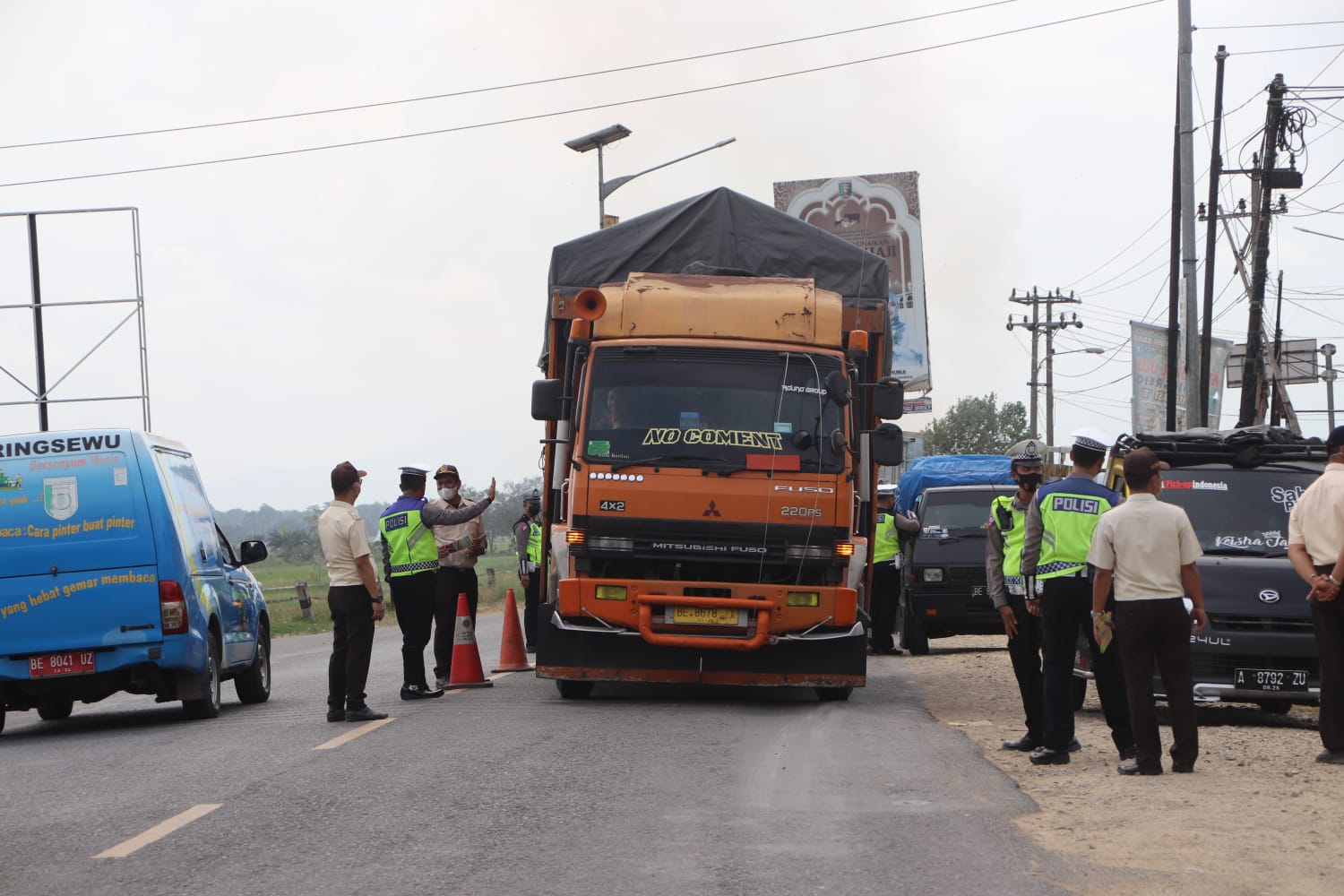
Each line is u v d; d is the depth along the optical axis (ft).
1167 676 28.89
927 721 37.58
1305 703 39.40
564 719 36.91
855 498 40.73
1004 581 32.22
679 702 42.27
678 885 18.75
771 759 29.94
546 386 40.29
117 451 40.16
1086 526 30.01
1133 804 24.94
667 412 39.63
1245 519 40.88
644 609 38.81
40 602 39.19
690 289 41.14
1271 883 18.99
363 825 23.00
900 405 41.57
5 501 39.45
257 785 27.35
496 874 19.45
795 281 41.70
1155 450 43.09
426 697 43.80
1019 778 28.22
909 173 141.18
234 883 19.35
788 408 39.75
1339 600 31.01
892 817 23.50
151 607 39.42
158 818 24.31
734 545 38.96
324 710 42.55
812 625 38.99
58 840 22.81
